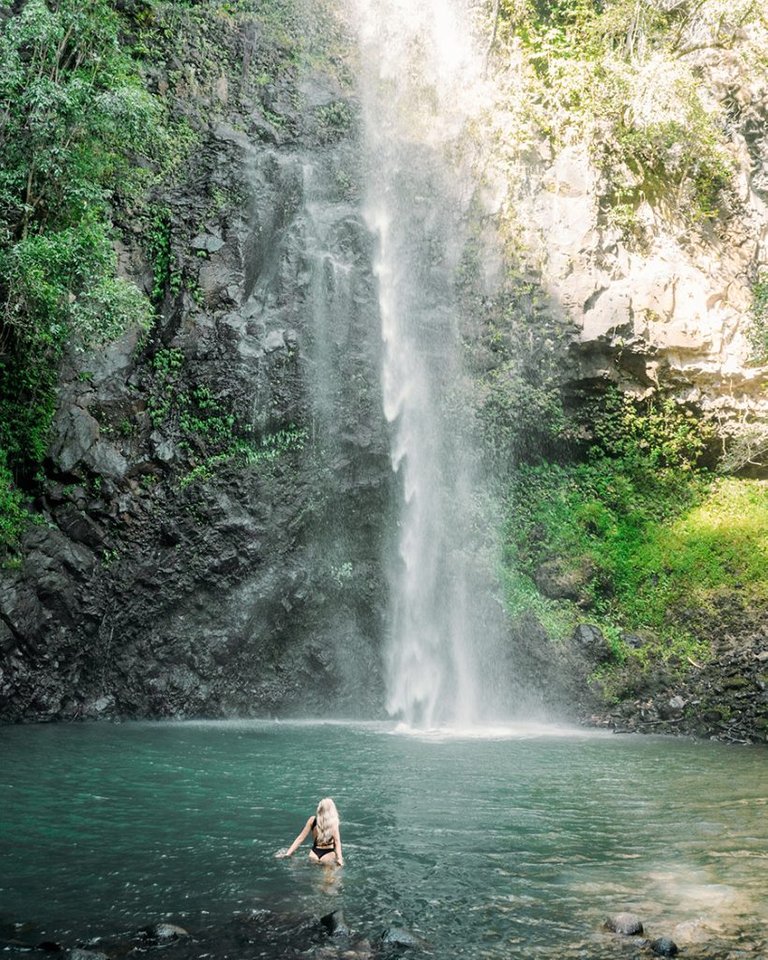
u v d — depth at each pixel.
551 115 25.80
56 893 7.18
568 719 19.69
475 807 10.62
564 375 23.72
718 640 20.28
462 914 6.84
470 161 25.20
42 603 17.98
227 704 19.34
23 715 17.69
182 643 19.23
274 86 24.58
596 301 23.64
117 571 19.02
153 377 20.38
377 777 12.41
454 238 24.59
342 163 24.58
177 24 23.67
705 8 26.42
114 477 19.17
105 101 17.16
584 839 9.17
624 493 23.62
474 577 21.81
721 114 26.98
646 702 19.44
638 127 25.39
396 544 21.92
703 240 26.23
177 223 21.44
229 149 22.42
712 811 10.62
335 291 22.47
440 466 22.97
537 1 27.52
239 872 7.81
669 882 7.71
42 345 18.55
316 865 8.05
